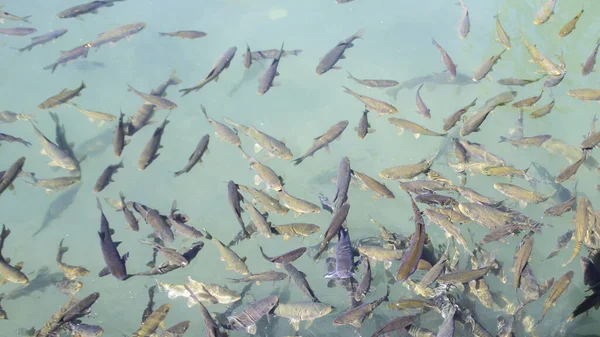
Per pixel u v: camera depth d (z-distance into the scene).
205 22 5.94
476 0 6.00
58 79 5.60
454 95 5.46
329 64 5.34
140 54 5.73
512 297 4.74
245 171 5.24
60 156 5.11
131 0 6.08
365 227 5.00
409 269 4.47
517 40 5.72
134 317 4.78
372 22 5.93
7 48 5.79
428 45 5.73
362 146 5.31
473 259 4.76
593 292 4.73
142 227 5.07
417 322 4.68
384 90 5.52
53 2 6.07
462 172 5.03
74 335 4.62
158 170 5.25
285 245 4.97
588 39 5.69
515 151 5.23
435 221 4.76
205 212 5.10
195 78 5.60
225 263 4.93
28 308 4.83
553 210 4.88
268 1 6.12
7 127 5.39
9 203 5.16
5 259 4.80
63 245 5.01
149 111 5.20
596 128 5.30
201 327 4.73
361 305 4.57
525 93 5.46
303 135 5.36
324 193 5.13
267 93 5.54
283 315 4.63
